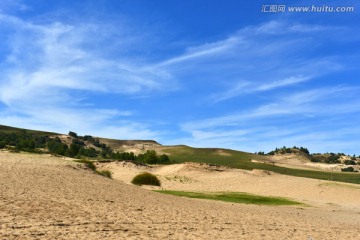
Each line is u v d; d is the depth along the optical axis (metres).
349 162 195.50
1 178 22.78
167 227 15.48
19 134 147.75
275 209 29.69
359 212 33.25
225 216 20.75
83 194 21.19
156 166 65.62
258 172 61.72
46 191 20.30
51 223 13.66
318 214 28.94
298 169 127.06
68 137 162.12
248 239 14.67
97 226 14.09
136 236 13.16
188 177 56.19
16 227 12.57
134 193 26.06
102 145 168.75
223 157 158.12
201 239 13.76
